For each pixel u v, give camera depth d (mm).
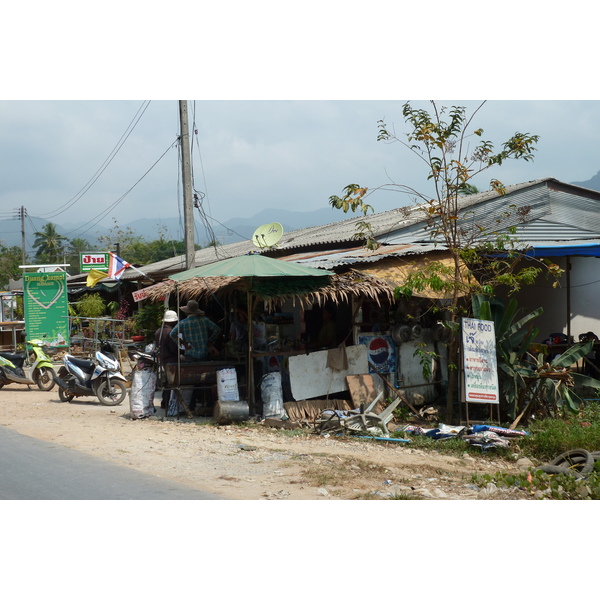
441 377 13289
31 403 14016
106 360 13875
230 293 14352
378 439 10414
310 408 11867
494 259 12938
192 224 19125
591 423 11195
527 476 8047
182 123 19062
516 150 10938
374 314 12977
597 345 15617
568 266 17406
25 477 7496
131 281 28156
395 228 16688
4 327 24641
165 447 9289
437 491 7301
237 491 7027
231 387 11539
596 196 19031
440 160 11305
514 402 11578
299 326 14047
